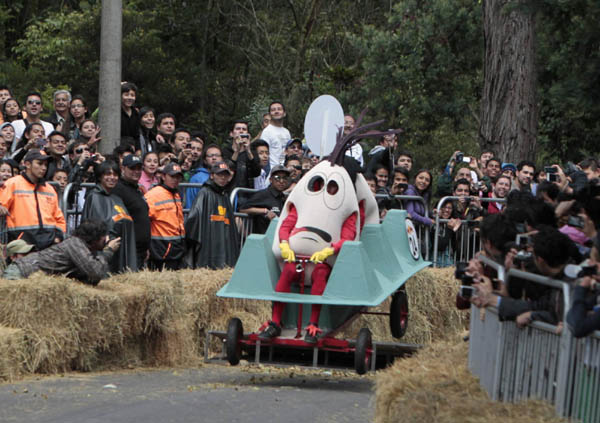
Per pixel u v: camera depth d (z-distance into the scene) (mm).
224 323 17703
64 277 14312
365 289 13320
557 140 37062
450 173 21734
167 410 10750
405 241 15148
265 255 13680
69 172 18688
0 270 15281
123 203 17453
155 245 18312
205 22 54625
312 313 13844
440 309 19500
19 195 16172
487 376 8953
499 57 26797
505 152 26734
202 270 18297
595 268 7480
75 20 47062
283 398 12203
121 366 15477
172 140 21656
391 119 41844
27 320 13773
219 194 19016
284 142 23188
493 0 26875
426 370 9594
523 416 7520
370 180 20188
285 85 53531
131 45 47969
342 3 54250
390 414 8633
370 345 14555
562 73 25969
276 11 55906
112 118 23000
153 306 15719
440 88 41188
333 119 14961
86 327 14445
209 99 55188
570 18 16812
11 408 10797
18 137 20875
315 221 13602
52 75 46219
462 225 20281
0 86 21891
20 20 53750
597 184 9453
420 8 42188
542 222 11367
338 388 14000
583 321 7297
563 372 7582
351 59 53438
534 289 8859
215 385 13500
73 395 11812
